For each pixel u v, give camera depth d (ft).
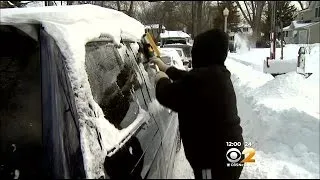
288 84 26.61
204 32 8.96
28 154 7.75
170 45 77.00
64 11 9.12
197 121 8.68
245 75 42.55
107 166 7.59
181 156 12.75
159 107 12.35
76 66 8.30
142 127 9.87
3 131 8.11
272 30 61.16
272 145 17.54
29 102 8.15
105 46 10.45
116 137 8.48
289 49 87.20
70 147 7.43
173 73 9.35
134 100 10.81
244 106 26.55
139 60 13.50
